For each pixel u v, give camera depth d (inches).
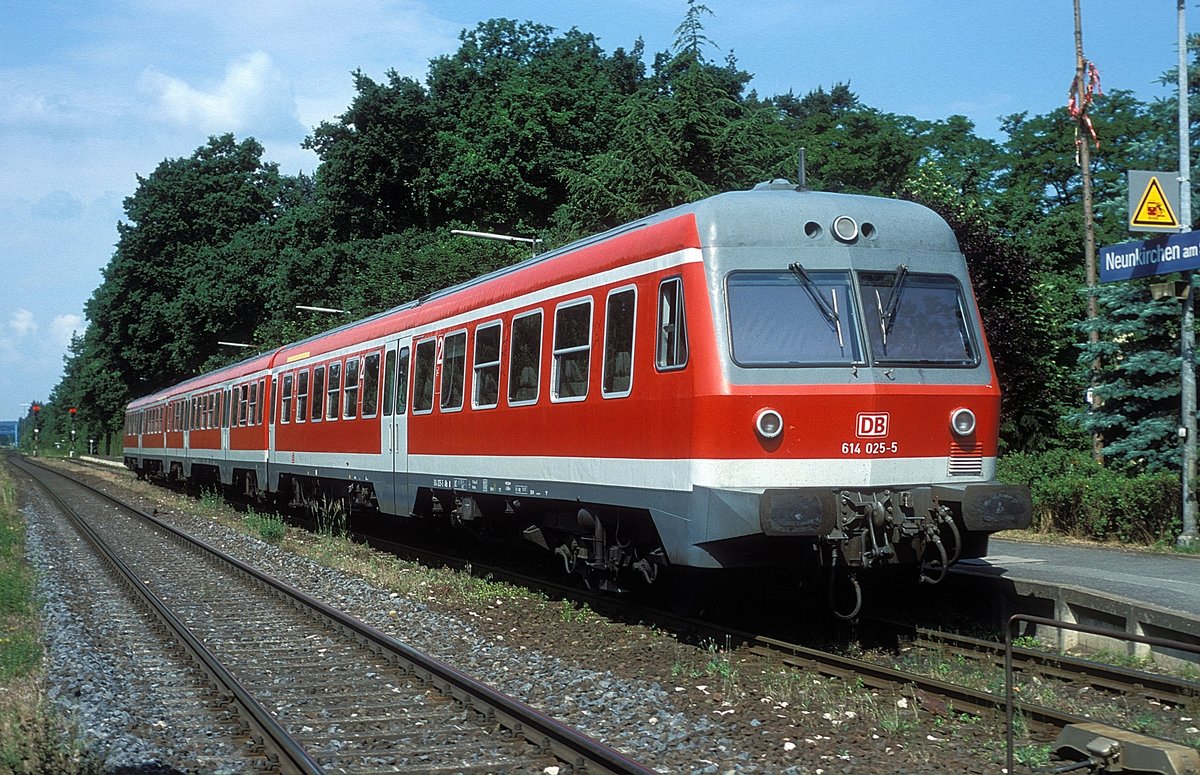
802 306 397.1
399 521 917.2
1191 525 605.9
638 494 423.5
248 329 2517.2
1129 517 649.0
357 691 349.7
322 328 2055.9
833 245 406.3
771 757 269.4
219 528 955.3
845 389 388.8
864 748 277.0
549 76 2046.0
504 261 1487.5
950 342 411.8
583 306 469.1
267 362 1027.3
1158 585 445.7
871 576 478.3
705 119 1121.4
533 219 1978.3
